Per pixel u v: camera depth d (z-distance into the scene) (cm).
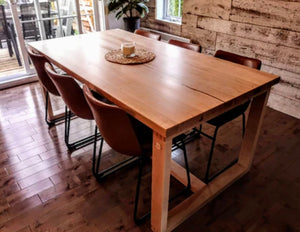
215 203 179
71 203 179
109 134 143
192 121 120
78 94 175
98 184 194
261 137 247
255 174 203
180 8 393
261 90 155
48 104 261
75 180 198
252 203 179
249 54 301
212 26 327
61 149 231
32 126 264
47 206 176
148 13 424
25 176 201
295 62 264
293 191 188
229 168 203
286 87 280
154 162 134
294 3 246
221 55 215
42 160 218
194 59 197
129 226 163
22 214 171
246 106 193
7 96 323
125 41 244
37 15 356
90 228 162
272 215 170
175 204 179
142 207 176
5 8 364
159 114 121
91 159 220
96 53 208
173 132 115
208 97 137
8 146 234
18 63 421
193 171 206
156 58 198
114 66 181
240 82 156
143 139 159
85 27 457
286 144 238
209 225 163
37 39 370
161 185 136
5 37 388
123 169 208
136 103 131
